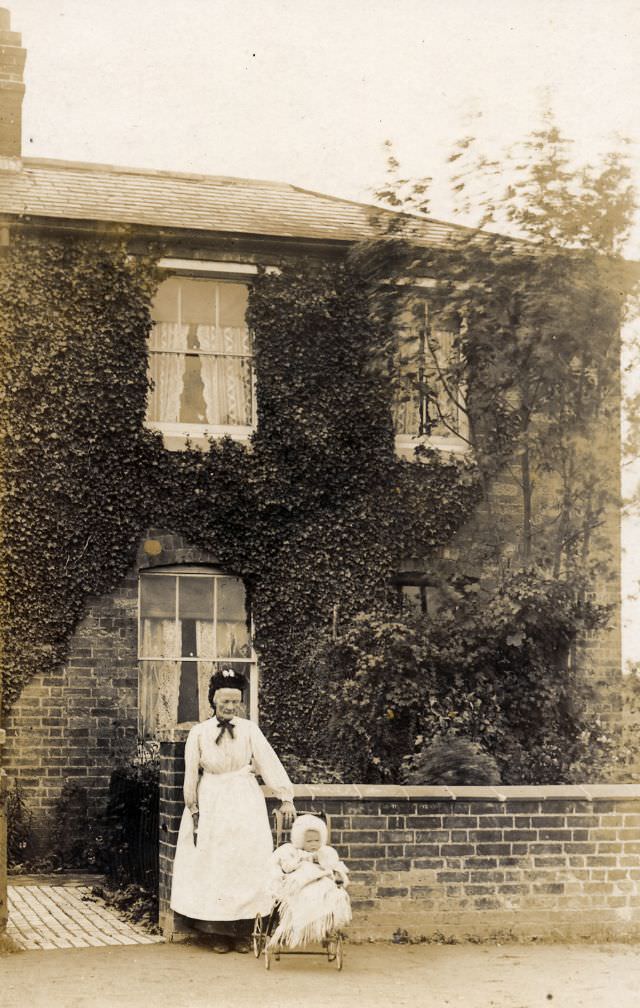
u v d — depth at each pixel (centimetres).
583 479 1463
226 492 1455
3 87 1595
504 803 852
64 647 1365
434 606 1509
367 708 1327
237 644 1449
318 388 1509
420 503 1509
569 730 1332
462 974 743
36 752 1341
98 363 1423
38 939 859
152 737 1403
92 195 1527
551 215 1452
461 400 1553
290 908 747
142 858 1024
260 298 1509
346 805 829
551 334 1434
